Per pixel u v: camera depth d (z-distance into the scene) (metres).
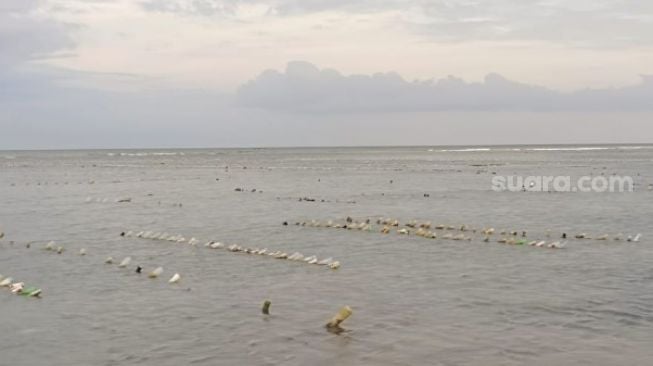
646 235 31.39
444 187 63.03
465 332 15.26
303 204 47.34
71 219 38.81
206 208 45.03
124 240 30.16
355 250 27.20
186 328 15.66
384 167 109.62
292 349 14.09
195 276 21.83
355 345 14.33
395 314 16.83
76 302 18.25
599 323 16.03
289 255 25.73
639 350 14.04
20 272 22.61
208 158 178.00
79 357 13.70
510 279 21.17
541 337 14.91
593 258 25.00
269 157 186.12
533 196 53.09
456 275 21.86
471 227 34.53
